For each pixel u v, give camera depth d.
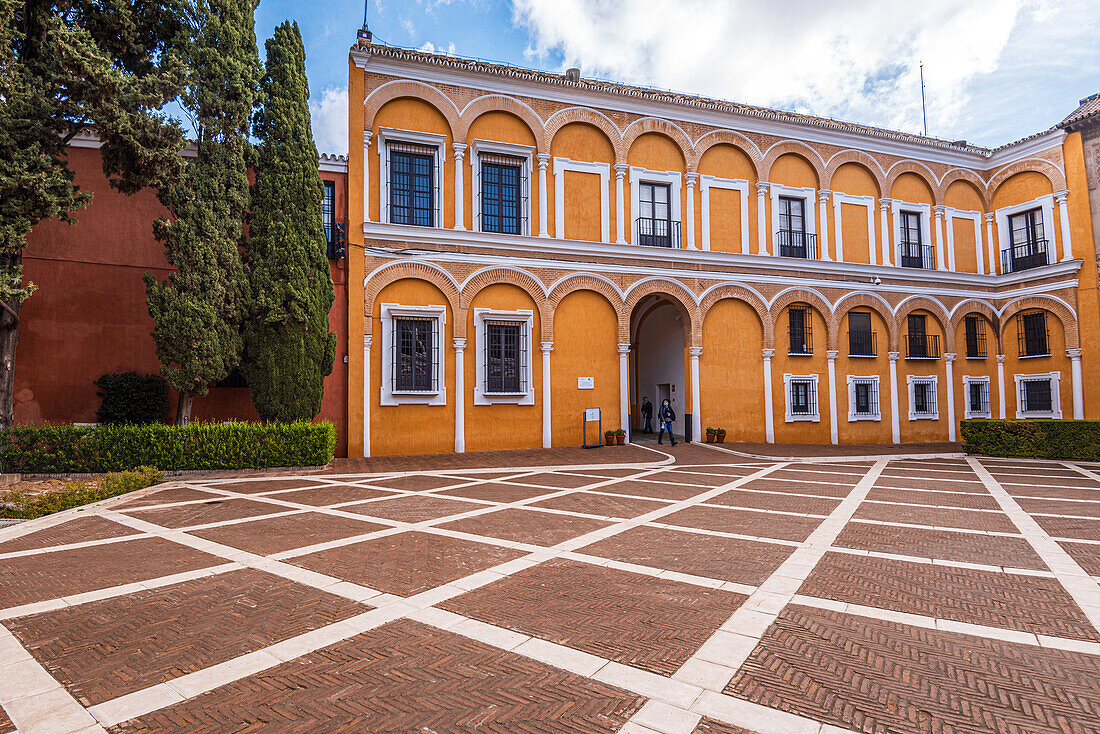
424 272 18.48
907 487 12.65
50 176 12.41
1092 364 22.62
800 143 23.38
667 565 6.68
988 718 3.53
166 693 3.84
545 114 20.30
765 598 5.60
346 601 5.53
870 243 24.27
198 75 14.78
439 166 19.06
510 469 15.62
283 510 10.05
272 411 15.40
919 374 24.38
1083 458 17.45
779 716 3.53
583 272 20.22
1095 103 23.45
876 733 3.35
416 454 18.12
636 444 20.62
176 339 14.07
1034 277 24.33
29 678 4.05
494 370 19.28
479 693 3.82
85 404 15.67
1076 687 3.91
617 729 3.39
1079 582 6.10
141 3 14.46
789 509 10.09
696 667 4.17
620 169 21.02
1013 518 9.34
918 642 4.62
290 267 15.52
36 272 15.58
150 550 7.40
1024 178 25.00
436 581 6.12
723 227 22.28
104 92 12.49
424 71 18.92
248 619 5.10
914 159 25.03
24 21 12.91
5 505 9.96
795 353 22.59
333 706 3.67
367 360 17.73
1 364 13.18
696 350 21.41
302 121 16.41
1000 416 25.47
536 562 6.80
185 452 13.95
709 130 22.19
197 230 14.62
